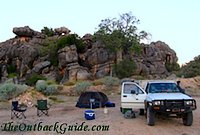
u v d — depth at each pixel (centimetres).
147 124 1171
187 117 1131
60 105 2197
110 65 4634
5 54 5900
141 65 4822
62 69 4706
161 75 4975
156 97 1138
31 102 2272
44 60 5378
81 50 5022
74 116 1525
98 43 4831
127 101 1384
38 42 6291
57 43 5122
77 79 4281
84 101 2012
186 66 4722
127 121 1267
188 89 3275
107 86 3238
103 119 1359
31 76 4762
